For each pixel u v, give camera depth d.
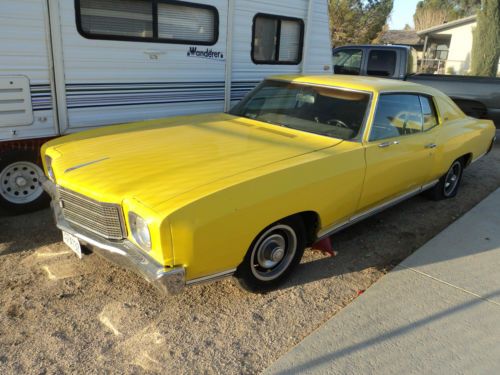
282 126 4.20
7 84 4.16
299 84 4.50
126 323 3.00
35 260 3.71
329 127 4.02
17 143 4.39
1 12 3.99
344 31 25.28
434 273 3.85
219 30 5.63
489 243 4.49
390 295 3.48
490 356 2.87
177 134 3.91
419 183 4.72
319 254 4.09
